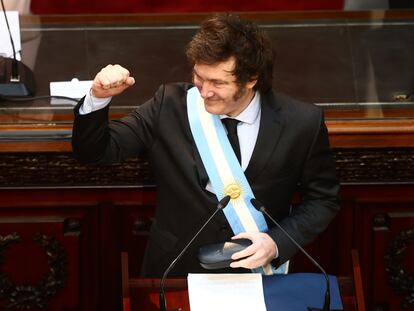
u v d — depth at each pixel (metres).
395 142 11.71
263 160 9.73
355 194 12.32
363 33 14.01
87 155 9.62
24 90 12.14
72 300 12.55
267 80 9.49
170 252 10.01
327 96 12.60
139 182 12.09
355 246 12.55
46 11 20.88
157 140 9.91
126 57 13.30
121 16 14.22
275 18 14.35
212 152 9.73
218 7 21.11
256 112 9.75
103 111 9.48
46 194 12.07
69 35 13.68
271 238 9.50
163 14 14.33
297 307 9.00
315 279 9.21
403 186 12.30
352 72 13.16
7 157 11.71
